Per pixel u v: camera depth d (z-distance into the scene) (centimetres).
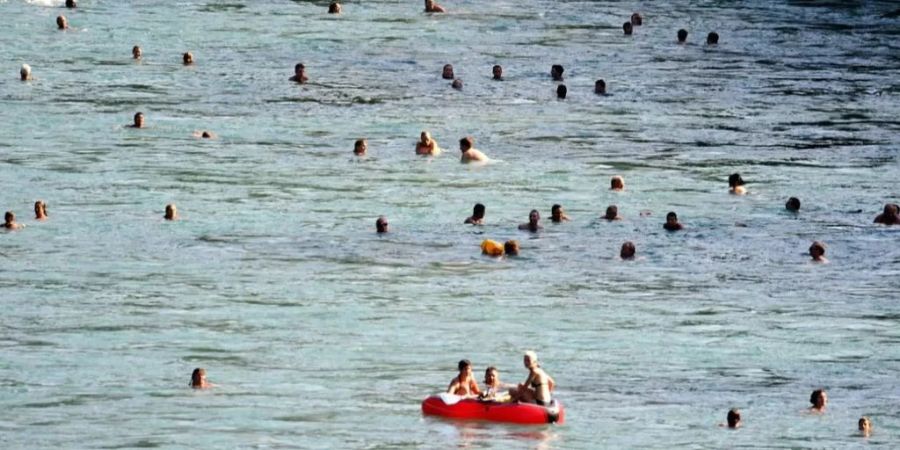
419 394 12469
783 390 12756
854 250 16662
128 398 12200
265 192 18088
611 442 11600
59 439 11356
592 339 13838
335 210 17525
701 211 17838
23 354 13088
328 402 12244
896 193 18650
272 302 14588
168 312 14238
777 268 16038
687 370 13162
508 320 14275
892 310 14825
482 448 11375
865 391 12769
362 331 13875
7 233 16438
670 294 15150
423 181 18725
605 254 16350
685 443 11612
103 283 14988
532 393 12175
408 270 15650
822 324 14400
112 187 18050
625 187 18612
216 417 11875
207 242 16325
